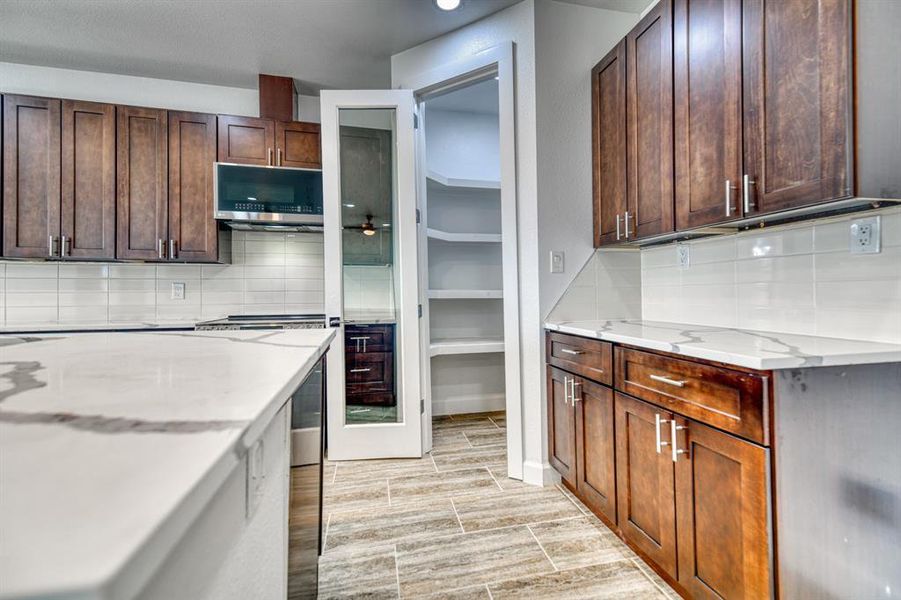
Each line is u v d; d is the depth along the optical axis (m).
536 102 2.12
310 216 2.77
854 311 1.29
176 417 0.42
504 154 2.20
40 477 0.29
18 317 2.75
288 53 2.66
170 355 0.85
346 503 1.97
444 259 3.50
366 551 1.60
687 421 1.23
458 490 2.09
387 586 1.41
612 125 2.02
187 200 2.71
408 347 2.54
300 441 1.11
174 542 0.25
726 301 1.75
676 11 1.59
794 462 0.99
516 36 2.18
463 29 2.38
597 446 1.72
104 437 0.36
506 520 1.80
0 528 0.23
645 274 2.24
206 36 2.47
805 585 1.00
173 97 3.00
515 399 2.20
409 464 2.44
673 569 1.29
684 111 1.56
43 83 2.81
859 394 1.05
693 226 1.53
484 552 1.59
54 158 2.54
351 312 2.60
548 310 2.14
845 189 1.04
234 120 2.78
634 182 1.86
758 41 1.27
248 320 2.78
